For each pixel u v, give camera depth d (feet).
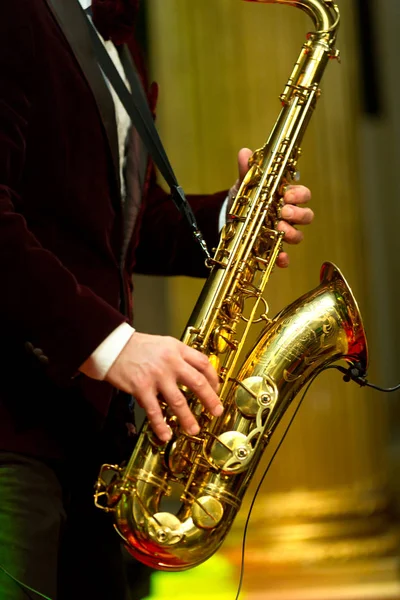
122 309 8.13
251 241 8.87
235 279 8.75
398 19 30.99
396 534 17.51
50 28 7.70
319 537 17.07
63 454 7.63
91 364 7.04
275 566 16.81
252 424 8.21
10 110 7.24
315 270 17.75
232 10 17.83
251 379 8.30
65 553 8.27
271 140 9.34
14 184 7.36
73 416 7.69
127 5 8.38
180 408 7.07
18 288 6.93
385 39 30.89
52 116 7.56
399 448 27.35
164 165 8.81
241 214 9.10
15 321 6.98
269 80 17.75
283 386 8.55
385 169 31.19
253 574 16.74
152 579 16.57
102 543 8.38
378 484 17.90
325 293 9.02
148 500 7.81
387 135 31.17
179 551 7.82
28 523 7.18
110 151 7.94
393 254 31.12
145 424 7.91
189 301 18.33
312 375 8.84
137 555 7.86
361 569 16.81
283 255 9.34
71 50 7.81
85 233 7.80
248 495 17.38
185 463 7.98
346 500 17.42
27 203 7.61
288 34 17.71
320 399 17.67
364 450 17.74
